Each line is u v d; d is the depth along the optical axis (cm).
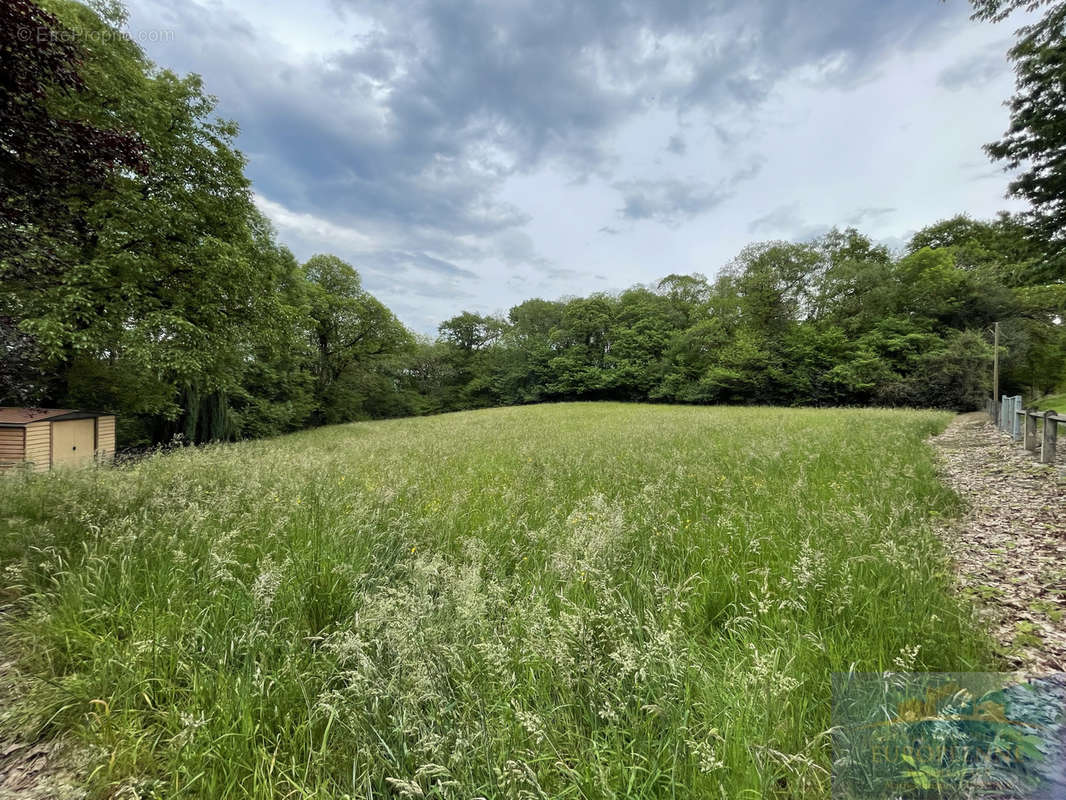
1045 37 982
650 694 184
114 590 278
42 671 220
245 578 303
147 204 1165
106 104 1106
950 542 378
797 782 146
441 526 423
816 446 897
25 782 168
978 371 2866
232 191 1420
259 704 190
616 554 325
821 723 169
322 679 210
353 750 178
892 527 362
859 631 222
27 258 494
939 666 194
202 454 843
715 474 640
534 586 289
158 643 223
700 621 253
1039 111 1063
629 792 143
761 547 338
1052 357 3077
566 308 5547
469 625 227
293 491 526
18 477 584
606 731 166
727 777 145
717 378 3938
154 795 159
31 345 577
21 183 455
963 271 3250
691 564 325
